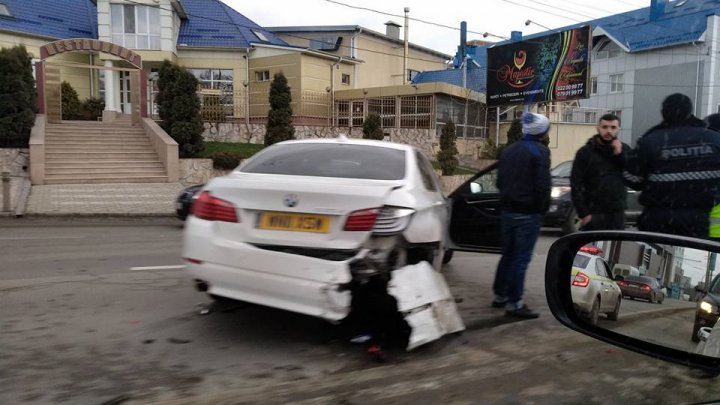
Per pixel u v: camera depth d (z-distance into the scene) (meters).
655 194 3.99
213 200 4.30
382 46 39.34
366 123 23.98
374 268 3.95
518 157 4.98
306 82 29.27
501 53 32.50
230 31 31.25
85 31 29.25
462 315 5.24
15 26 26.30
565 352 4.27
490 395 3.51
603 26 40.91
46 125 20.08
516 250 5.11
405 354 4.19
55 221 12.91
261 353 4.14
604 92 39.31
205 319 4.89
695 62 34.06
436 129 29.33
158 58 27.73
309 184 4.12
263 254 4.00
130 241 9.86
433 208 4.80
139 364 3.88
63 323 4.72
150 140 20.92
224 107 25.73
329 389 3.54
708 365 2.43
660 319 2.60
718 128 4.26
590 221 5.12
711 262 2.44
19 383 3.52
